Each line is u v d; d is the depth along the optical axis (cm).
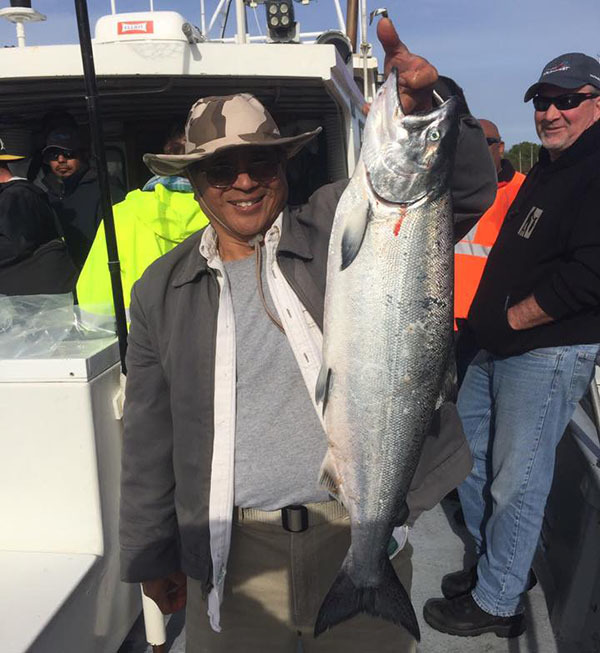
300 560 161
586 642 250
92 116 199
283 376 154
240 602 166
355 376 149
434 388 152
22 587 190
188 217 259
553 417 243
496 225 348
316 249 161
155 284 160
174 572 179
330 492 153
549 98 247
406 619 153
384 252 146
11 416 202
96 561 204
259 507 160
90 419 201
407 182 144
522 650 255
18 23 298
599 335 233
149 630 226
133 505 171
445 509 363
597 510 246
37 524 209
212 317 155
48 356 204
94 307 232
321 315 155
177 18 282
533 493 248
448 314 151
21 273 283
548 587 293
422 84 149
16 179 287
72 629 189
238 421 156
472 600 266
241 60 287
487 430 278
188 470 159
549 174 245
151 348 165
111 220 207
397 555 174
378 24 148
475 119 162
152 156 148
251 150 149
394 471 152
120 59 280
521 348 241
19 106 345
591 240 217
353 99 358
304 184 396
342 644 167
